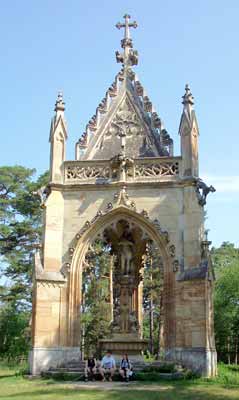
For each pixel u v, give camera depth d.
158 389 21.81
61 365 27.62
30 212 56.47
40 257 29.53
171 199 29.84
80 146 32.19
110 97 33.97
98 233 30.14
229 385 23.39
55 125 31.80
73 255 29.61
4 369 43.91
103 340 29.47
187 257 28.70
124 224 31.28
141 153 32.16
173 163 30.52
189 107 31.28
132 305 30.72
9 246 56.03
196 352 26.75
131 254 31.38
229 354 65.81
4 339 50.91
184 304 27.83
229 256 85.44
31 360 27.70
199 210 29.19
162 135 32.03
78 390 21.41
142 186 30.22
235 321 63.59
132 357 28.95
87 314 57.50
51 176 30.95
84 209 30.41
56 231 30.03
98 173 30.98
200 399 18.52
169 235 29.28
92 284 57.88
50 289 28.83
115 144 32.69
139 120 33.16
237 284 64.25
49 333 28.20
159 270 60.06
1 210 55.66
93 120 33.12
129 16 36.25
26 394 20.08
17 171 56.75
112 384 23.84
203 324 26.97
